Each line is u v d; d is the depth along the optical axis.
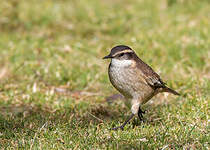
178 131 9.77
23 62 16.22
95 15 22.64
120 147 8.87
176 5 23.38
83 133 9.80
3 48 17.75
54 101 12.92
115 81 10.19
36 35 20.00
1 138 9.68
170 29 19.14
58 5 23.84
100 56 16.73
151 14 22.11
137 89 10.14
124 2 25.11
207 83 13.35
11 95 13.34
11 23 21.45
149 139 9.26
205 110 11.08
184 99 12.42
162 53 16.33
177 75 14.55
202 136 9.44
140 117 10.90
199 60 15.65
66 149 8.89
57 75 14.93
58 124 10.24
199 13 21.61
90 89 14.22
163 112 11.31
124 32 20.23
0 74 15.39
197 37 17.73
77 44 18.38
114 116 11.66
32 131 9.95
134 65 10.04
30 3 23.77
